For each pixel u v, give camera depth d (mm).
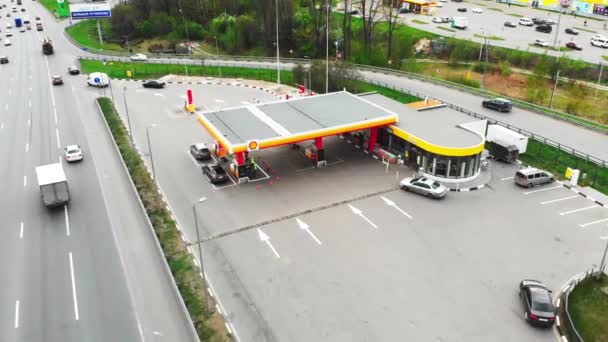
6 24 135000
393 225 38031
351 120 47688
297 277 32031
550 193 43156
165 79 81938
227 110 51281
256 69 89000
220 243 35812
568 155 50156
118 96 72188
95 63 92812
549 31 108438
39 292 30656
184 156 50969
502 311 29016
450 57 98312
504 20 122438
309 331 27438
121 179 46125
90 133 57781
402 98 71500
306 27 110438
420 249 34969
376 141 52906
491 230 37344
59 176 40125
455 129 48188
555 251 34750
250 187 44375
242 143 42219
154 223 38188
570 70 83500
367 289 30844
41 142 54906
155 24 125250
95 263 33469
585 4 127875
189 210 40375
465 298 30062
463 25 113312
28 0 182625
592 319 28578
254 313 28781
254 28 113375
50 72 85938
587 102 72750
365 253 34531
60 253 34594
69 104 68438
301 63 89000
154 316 28609
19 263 33531
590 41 99000
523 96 78125
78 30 128875
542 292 28641
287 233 37062
